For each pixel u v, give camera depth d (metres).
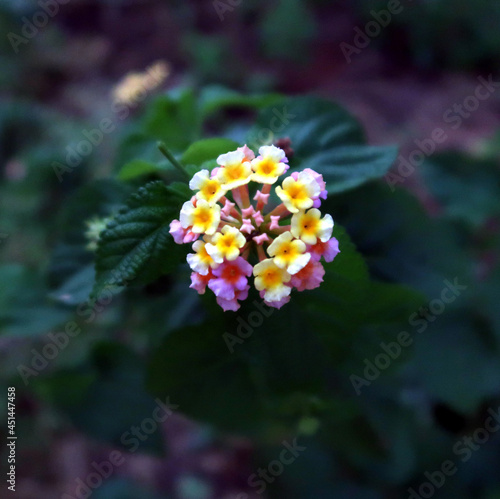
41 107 0.56
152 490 0.36
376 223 0.24
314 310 0.21
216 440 0.38
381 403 0.27
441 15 0.66
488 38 0.66
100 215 0.23
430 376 0.28
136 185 0.22
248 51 0.72
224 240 0.18
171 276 0.23
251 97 0.25
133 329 0.30
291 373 0.21
